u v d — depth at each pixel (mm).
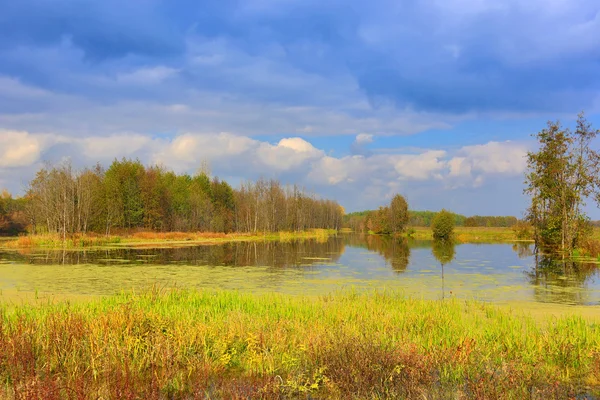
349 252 40656
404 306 12711
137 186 62938
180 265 27531
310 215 97750
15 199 78125
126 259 30828
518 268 26859
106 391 6816
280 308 11914
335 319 10703
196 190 74000
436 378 7535
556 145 33562
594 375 7832
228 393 7062
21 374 7168
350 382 7234
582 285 19906
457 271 25438
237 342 9008
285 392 7195
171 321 9859
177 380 7496
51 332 8641
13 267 25359
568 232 33531
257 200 76062
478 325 10664
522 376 7383
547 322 11562
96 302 12219
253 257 34250
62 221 46500
